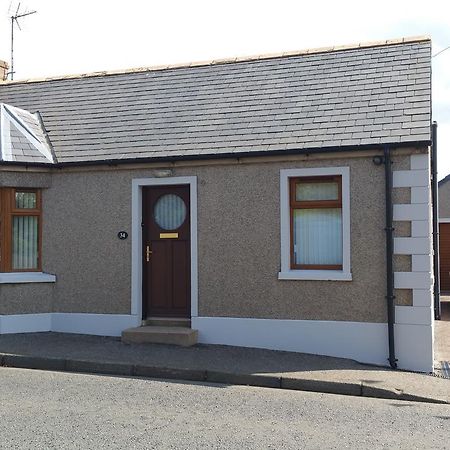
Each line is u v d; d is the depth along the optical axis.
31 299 10.34
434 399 7.06
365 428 5.87
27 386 7.26
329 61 11.09
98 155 10.24
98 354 8.68
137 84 12.05
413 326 8.58
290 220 9.41
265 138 9.55
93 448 5.02
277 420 6.05
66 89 12.45
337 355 8.95
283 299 9.26
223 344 9.48
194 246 9.68
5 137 10.43
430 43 10.77
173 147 9.95
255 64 11.67
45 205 10.53
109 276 10.17
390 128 8.97
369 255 8.88
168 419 5.94
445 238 20.03
